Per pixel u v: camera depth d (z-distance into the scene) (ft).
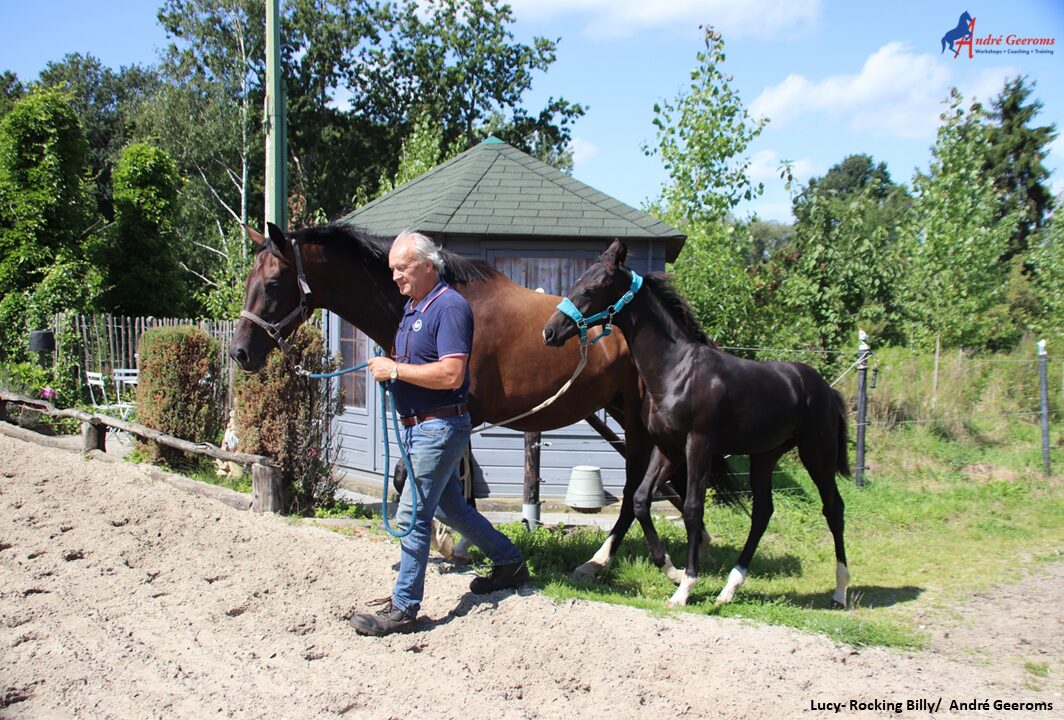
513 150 31.53
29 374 44.32
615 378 18.24
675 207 36.73
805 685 12.10
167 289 68.90
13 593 14.33
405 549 13.48
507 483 27.78
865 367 29.32
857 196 48.67
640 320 16.31
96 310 55.06
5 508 20.11
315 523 20.26
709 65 36.32
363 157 104.73
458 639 13.21
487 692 11.37
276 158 28.86
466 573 16.74
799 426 17.37
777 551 22.00
